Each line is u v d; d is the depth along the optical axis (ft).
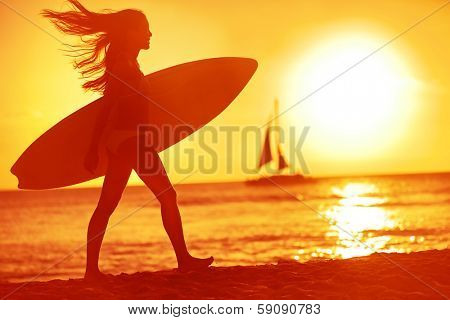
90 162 29.09
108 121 28.94
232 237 155.02
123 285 28.40
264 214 219.00
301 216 205.67
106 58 29.78
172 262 126.52
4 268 139.23
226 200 295.89
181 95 37.32
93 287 28.17
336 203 263.08
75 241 187.42
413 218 180.04
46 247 175.32
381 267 30.86
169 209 30.04
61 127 35.27
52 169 36.11
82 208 314.96
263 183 380.78
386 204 245.24
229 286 27.86
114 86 29.01
